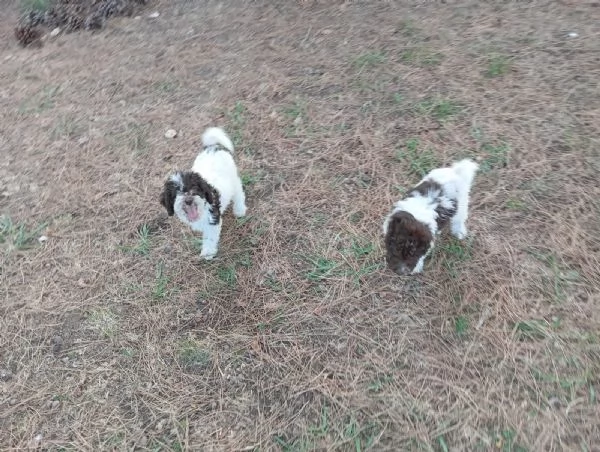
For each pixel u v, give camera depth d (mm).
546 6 2078
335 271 1320
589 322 1130
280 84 1911
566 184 1413
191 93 1947
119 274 1386
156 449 1063
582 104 1632
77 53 2289
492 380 1078
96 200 1589
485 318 1179
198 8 2482
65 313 1315
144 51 2229
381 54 1969
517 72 1787
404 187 1482
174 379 1169
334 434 1046
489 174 1473
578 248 1266
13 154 1783
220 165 1358
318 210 1468
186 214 1214
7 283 1391
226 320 1262
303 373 1146
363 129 1679
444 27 2055
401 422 1045
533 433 992
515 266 1260
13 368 1221
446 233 1349
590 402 1017
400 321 1207
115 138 1794
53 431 1107
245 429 1078
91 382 1180
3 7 2789
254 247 1408
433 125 1650
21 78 2162
